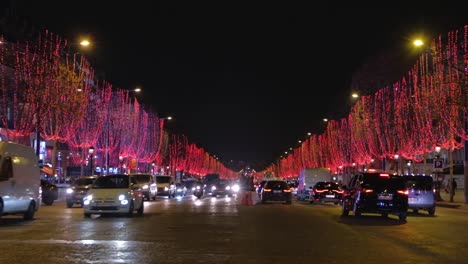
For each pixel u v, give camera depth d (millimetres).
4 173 22266
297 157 163250
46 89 47250
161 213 29750
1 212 21969
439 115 49438
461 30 46312
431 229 21797
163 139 109000
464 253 15023
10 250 14820
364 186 27219
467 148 46438
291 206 39906
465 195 46094
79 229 20469
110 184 27531
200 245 16078
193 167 163250
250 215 28625
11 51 47781
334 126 97812
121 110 70500
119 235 18500
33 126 46906
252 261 13320
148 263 12891
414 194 31812
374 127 67812
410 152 59312
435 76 48500
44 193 39562
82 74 54906
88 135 59188
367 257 14109
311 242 17062
